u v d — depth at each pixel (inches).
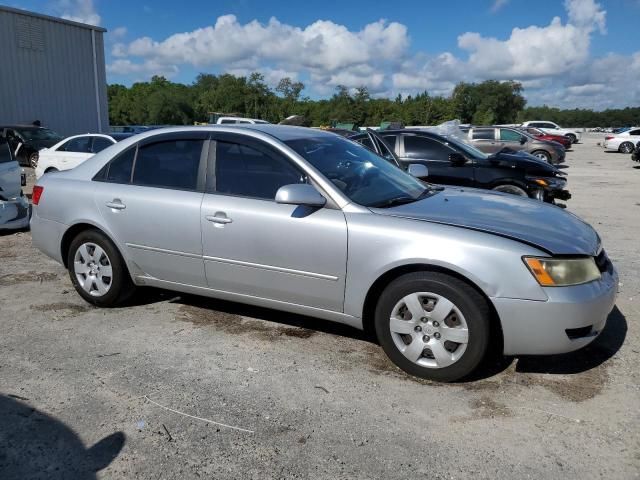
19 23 864.9
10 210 307.3
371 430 117.3
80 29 956.6
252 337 165.8
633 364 146.6
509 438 114.3
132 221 174.6
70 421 120.3
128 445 112.0
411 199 158.1
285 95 3196.4
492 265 127.5
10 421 120.2
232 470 104.4
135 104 3627.0
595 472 103.6
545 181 332.8
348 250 141.7
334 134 189.6
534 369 144.5
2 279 223.8
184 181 169.8
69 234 191.6
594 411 124.3
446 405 127.3
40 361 149.2
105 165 186.4
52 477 102.7
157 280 177.3
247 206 155.9
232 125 175.2
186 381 138.2
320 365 147.4
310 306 152.6
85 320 179.2
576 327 127.6
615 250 278.2
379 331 142.5
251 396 131.1
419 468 104.9
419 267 136.5
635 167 875.4
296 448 111.0
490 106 3659.0
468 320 130.6
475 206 155.3
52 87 922.7
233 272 160.6
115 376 140.6
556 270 126.9
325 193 148.4
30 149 724.0
